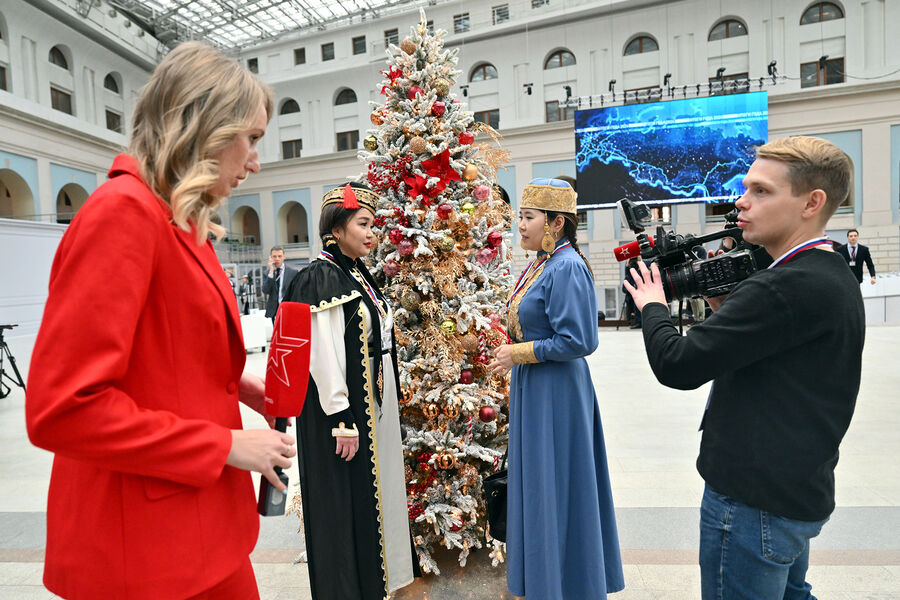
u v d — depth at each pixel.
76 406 0.67
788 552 1.03
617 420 4.43
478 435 2.34
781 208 1.04
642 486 2.97
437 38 2.35
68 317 0.69
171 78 0.82
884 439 3.63
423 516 2.11
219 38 21.33
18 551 2.39
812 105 14.86
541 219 1.85
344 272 1.74
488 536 2.21
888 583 1.95
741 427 1.06
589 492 1.77
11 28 14.30
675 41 16.09
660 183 13.44
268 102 0.92
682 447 3.67
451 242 2.15
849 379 1.01
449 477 2.28
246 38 21.48
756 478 1.03
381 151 2.32
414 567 2.01
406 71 2.29
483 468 2.37
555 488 1.76
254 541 0.94
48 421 0.67
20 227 9.80
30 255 10.02
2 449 4.08
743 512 1.06
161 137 0.81
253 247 21.91
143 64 19.45
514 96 17.83
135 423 0.71
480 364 2.34
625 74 16.64
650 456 3.49
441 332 2.18
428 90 2.29
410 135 2.24
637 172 13.53
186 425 0.76
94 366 0.69
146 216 0.76
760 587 1.05
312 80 21.16
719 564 1.10
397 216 2.23
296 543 2.43
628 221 1.36
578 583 1.77
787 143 1.04
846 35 14.66
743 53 15.55
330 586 1.63
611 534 1.87
